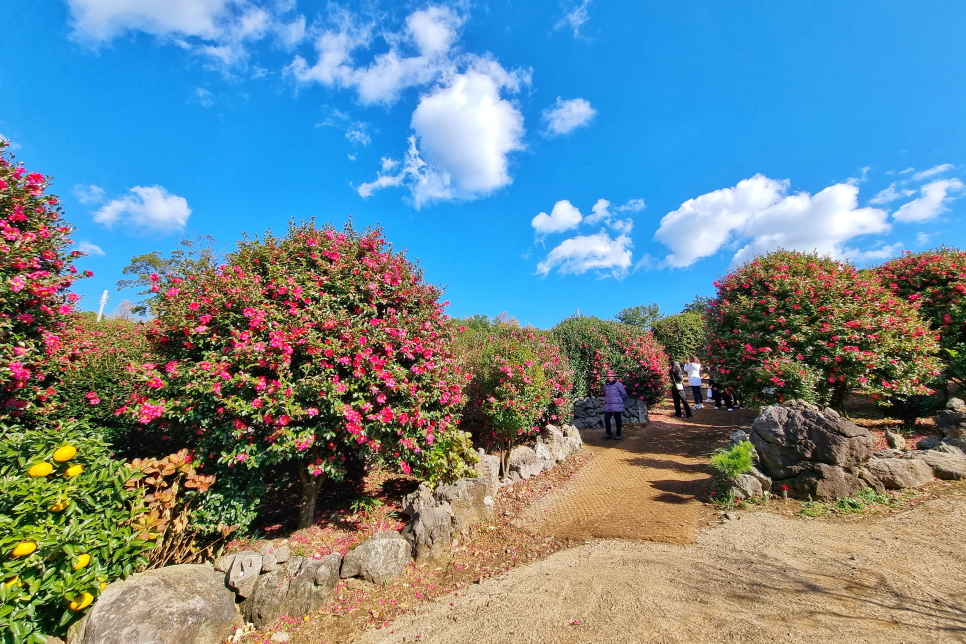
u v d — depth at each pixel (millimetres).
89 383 5148
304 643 3061
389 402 4652
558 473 6898
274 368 3988
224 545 4074
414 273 5621
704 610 2881
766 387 7188
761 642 2469
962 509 4047
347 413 4004
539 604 3223
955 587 2875
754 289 8305
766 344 7371
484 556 4266
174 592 3002
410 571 3996
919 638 2381
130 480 3176
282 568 3492
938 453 5133
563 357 9516
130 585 2885
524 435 8328
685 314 18375
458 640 2887
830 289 7160
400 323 4844
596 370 10812
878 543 3615
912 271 8766
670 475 6242
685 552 3848
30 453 2854
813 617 2670
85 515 2836
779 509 4613
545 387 7285
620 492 5723
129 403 4148
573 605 3148
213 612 3088
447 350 5539
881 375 6777
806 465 4883
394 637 3027
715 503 4977
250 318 4055
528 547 4367
